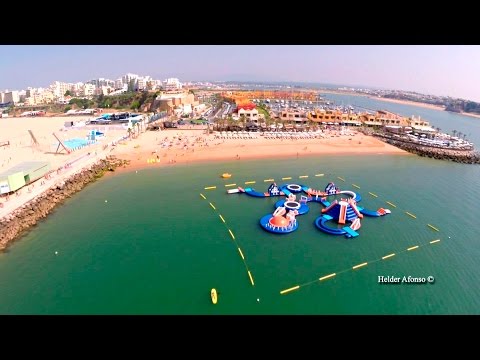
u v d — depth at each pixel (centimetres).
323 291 4603
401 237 6169
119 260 5281
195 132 14838
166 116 18488
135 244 5766
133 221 6644
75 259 5306
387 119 17600
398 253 5616
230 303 4322
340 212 6594
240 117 17550
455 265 5300
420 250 5728
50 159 10100
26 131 15100
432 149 12938
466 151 12850
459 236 6253
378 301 4409
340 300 4422
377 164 11444
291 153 12419
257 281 4791
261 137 14375
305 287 4684
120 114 18688
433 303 4391
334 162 11500
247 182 9100
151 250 5581
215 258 5366
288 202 7344
